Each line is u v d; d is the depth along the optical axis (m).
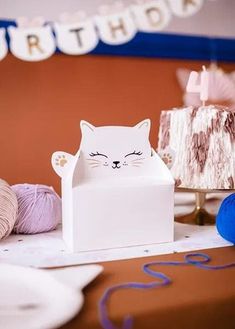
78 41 0.91
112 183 0.51
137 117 0.97
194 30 0.99
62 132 0.92
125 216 0.51
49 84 0.90
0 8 0.85
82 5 0.90
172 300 0.37
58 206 0.58
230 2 1.01
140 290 0.39
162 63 0.97
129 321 0.35
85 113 0.93
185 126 0.60
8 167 0.89
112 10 0.92
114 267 0.45
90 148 0.53
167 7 0.96
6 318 0.33
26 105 0.89
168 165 0.59
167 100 0.99
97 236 0.50
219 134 0.58
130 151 0.54
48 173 0.92
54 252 0.50
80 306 0.34
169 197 0.53
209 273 0.43
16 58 0.87
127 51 0.94
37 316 0.33
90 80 0.93
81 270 0.41
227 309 0.39
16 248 0.51
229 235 0.52
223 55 1.01
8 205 0.52
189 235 0.57
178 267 0.45
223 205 0.54
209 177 0.58
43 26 0.88
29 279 0.39
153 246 0.52
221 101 1.02
